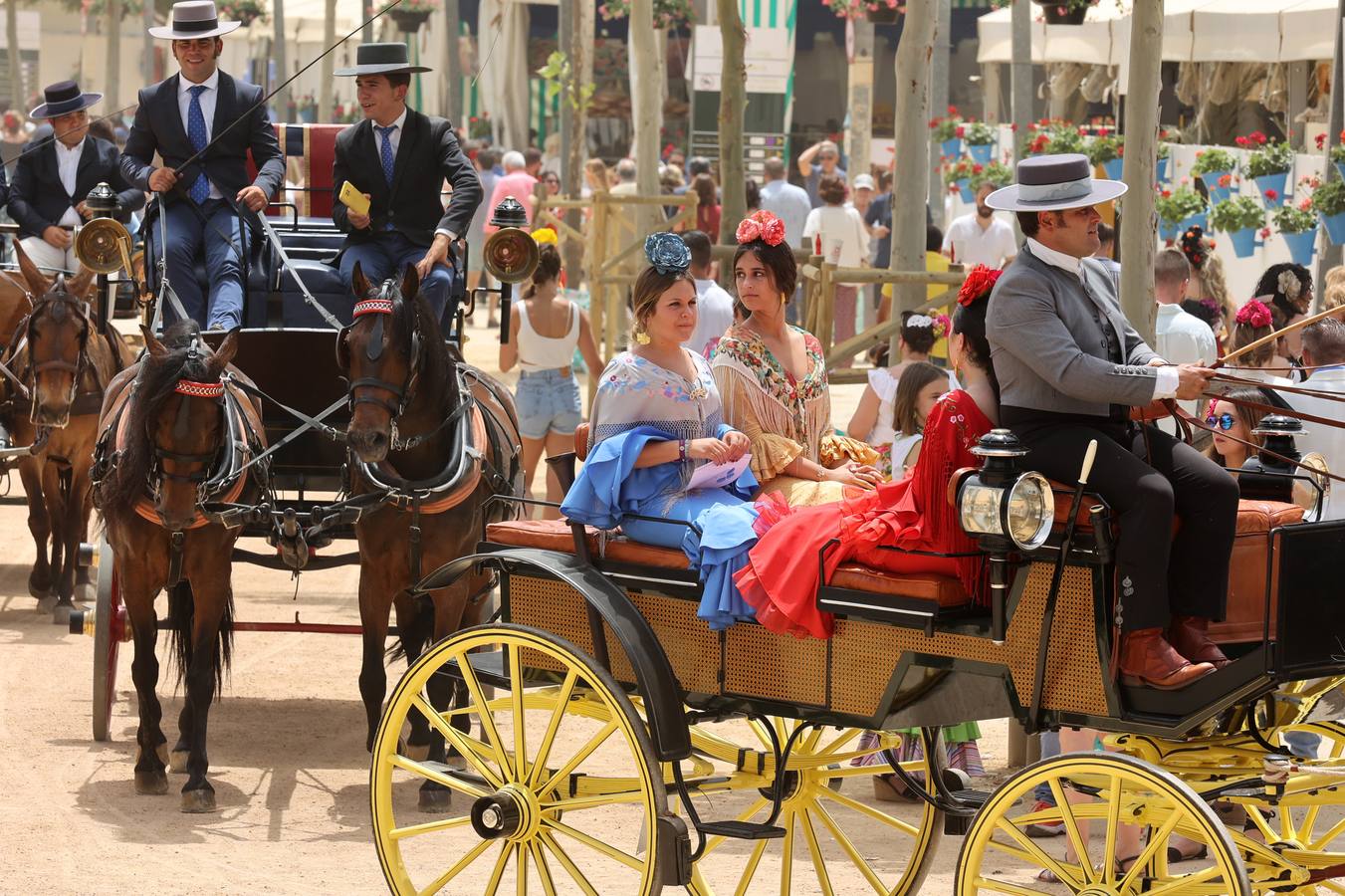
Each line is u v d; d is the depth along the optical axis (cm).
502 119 5672
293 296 1593
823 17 5869
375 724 1346
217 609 1342
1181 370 881
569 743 1507
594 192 3203
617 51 5941
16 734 1494
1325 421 909
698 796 1386
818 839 1274
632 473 995
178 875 1145
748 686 962
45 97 2147
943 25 4009
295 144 1838
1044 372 895
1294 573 820
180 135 1656
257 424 1407
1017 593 869
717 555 943
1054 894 1114
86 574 2006
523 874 991
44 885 1116
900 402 1449
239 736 1517
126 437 1328
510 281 1537
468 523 1345
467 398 1370
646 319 1006
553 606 1020
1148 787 820
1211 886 845
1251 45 2872
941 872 1195
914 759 1338
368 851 1214
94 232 1513
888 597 888
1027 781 862
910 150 2222
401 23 5684
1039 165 919
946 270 2711
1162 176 3103
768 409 1034
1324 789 902
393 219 1595
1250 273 2748
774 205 3372
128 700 1628
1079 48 3331
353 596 2086
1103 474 867
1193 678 839
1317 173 2600
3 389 1939
